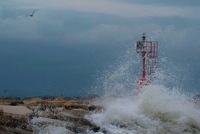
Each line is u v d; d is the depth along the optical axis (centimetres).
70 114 7906
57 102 9962
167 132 7550
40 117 6969
